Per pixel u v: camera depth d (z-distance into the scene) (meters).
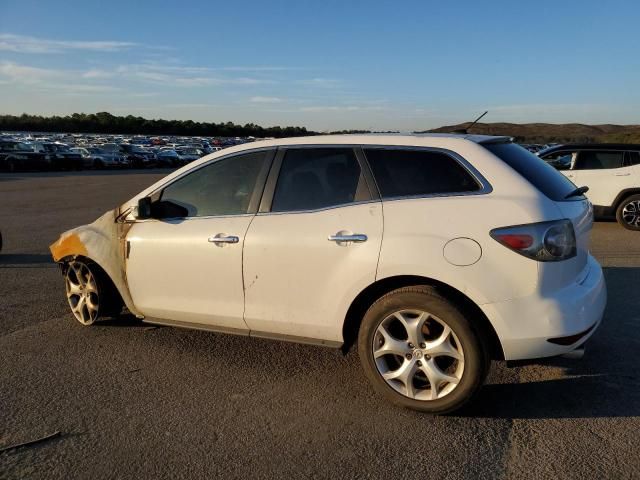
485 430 3.15
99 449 2.99
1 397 3.60
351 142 3.64
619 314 5.11
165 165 45.28
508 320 3.06
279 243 3.60
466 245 3.12
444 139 3.46
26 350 4.40
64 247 4.84
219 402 3.53
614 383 3.73
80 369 4.04
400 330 3.40
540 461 2.84
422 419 3.29
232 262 3.79
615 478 2.69
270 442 3.06
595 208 10.44
